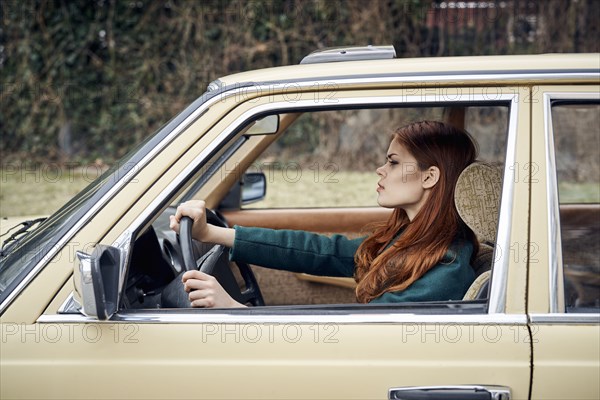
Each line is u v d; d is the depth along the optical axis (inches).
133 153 85.7
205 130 79.4
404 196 89.6
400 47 360.2
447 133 90.0
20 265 79.5
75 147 372.8
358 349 73.9
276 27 362.6
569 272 133.8
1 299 76.0
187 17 363.6
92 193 82.0
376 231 96.0
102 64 367.9
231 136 79.5
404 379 73.0
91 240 76.5
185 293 87.8
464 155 89.7
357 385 73.2
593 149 299.4
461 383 72.6
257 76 81.9
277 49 364.2
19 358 74.6
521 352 73.0
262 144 133.4
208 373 74.1
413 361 73.3
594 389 72.1
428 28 360.2
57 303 75.9
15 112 367.9
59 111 367.9
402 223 93.5
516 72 78.0
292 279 131.4
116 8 364.2
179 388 74.0
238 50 365.7
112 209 77.2
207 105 80.3
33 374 74.2
